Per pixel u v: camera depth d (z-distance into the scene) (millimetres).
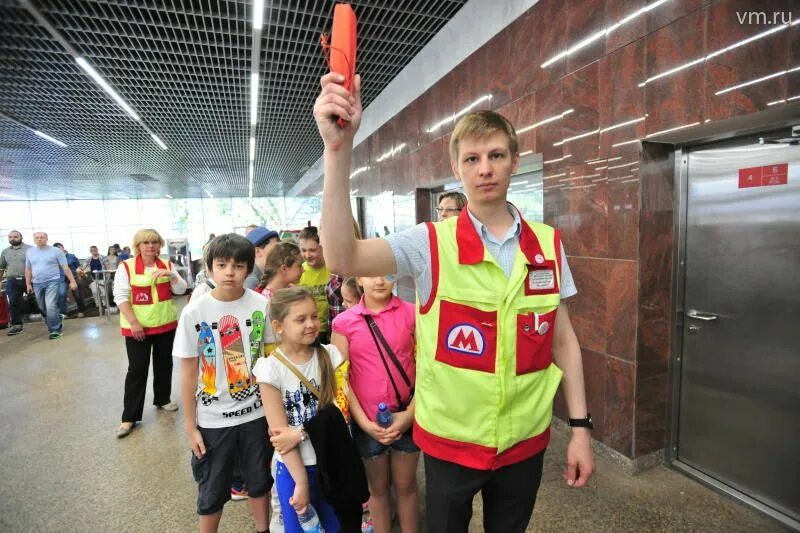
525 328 921
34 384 4133
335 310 2445
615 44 2145
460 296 912
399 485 1637
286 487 1393
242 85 5098
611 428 2373
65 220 17344
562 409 2775
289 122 6758
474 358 910
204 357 1630
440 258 936
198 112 6105
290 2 3412
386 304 1648
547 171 2658
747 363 2008
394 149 5223
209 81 4906
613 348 2320
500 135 910
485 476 953
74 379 4270
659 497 2098
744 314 1998
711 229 2102
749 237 1947
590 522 1937
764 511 1941
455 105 3654
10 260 6547
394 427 1508
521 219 979
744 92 1641
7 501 2221
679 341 2289
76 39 3770
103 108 5742
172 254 10109
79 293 8062
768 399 1938
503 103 3012
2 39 3736
